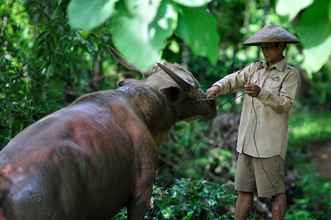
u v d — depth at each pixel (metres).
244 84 5.63
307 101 17.61
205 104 5.39
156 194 6.20
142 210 4.66
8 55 6.91
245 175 5.70
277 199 5.63
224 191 6.73
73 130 4.03
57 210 3.66
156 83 5.08
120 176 4.33
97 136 4.14
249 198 5.75
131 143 4.52
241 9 11.92
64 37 6.50
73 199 3.79
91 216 4.09
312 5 2.18
